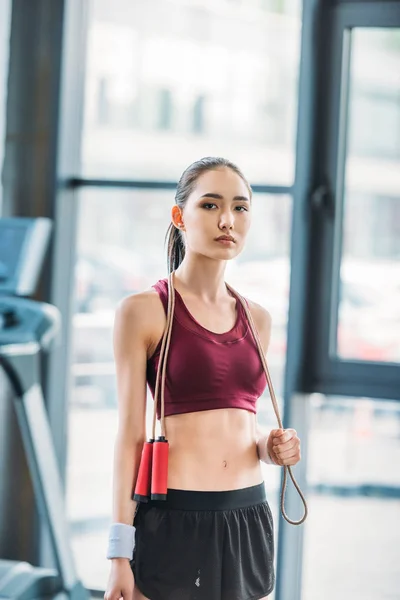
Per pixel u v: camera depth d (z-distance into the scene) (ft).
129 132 15.69
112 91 15.76
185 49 15.37
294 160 14.69
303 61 14.61
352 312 14.74
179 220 8.20
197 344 7.79
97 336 16.05
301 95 14.61
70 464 16.26
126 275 15.87
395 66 14.35
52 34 15.46
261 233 15.05
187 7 15.34
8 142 15.65
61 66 15.44
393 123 14.43
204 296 8.06
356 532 14.93
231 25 15.15
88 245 15.98
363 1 14.34
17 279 13.84
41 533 15.83
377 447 14.79
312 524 15.03
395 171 14.49
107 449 16.11
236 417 7.91
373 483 14.84
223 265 8.11
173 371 7.77
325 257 14.67
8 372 13.58
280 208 14.96
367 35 14.43
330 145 14.56
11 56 15.58
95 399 16.12
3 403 15.75
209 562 7.61
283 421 14.93
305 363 14.85
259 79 15.03
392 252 14.57
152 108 15.57
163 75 15.49
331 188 14.56
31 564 15.79
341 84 14.46
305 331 14.78
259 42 15.02
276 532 15.06
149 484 7.68
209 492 7.68
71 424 16.24
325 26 14.52
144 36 15.55
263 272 15.08
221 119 15.25
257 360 8.08
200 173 7.86
